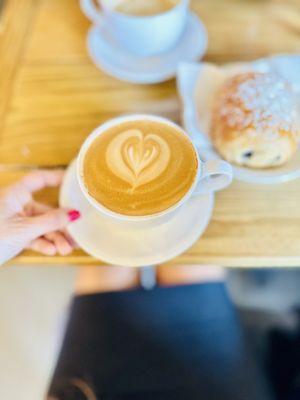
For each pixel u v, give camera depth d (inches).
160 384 15.9
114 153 11.9
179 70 15.4
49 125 15.2
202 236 12.7
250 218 13.0
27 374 23.0
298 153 13.6
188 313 17.7
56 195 13.6
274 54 16.9
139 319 17.6
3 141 14.9
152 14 17.1
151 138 12.2
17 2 19.3
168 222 12.4
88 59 17.0
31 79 16.4
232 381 15.8
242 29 17.8
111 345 17.0
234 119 13.1
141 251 12.1
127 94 16.0
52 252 12.6
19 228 12.0
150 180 11.3
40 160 14.4
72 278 25.5
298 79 15.2
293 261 12.4
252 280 22.2
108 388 15.9
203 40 17.4
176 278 19.2
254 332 20.1
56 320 24.3
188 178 11.2
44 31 18.0
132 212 10.7
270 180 13.3
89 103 15.8
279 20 18.1
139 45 16.5
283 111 13.0
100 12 18.1
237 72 15.4
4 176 14.1
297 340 19.4
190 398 15.5
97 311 17.9
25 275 25.8
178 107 15.6
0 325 24.5
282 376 17.9
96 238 12.3
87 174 11.5
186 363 16.3
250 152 13.0
